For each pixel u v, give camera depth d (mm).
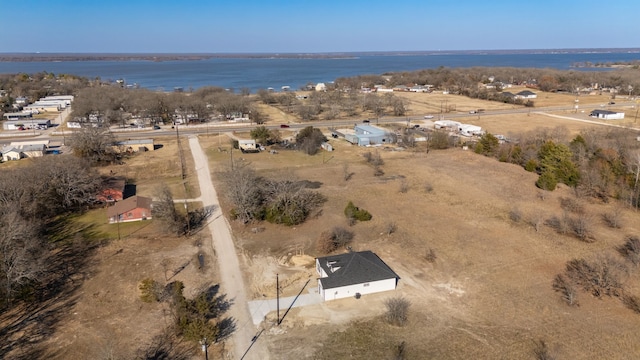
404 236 50500
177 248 47656
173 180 72125
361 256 42125
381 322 35031
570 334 33438
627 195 60656
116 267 43375
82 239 48812
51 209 55438
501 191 65438
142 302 37469
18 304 36875
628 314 35906
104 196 60250
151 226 53219
